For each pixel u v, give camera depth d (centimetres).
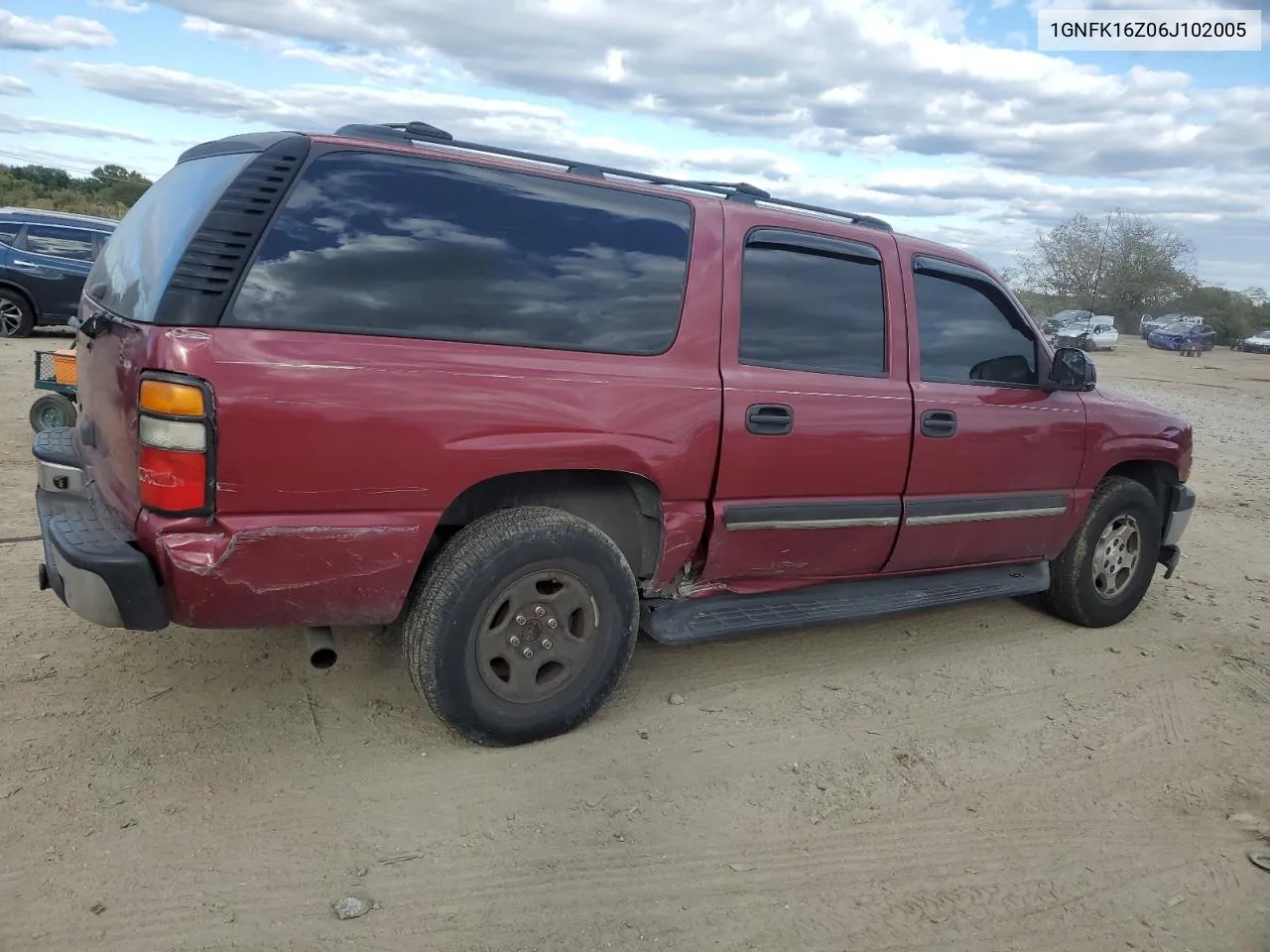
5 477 638
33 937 236
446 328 304
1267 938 275
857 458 395
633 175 367
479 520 326
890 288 414
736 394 359
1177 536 550
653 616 372
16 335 1375
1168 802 345
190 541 271
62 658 378
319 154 292
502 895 267
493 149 338
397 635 418
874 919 270
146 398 264
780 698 402
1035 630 513
